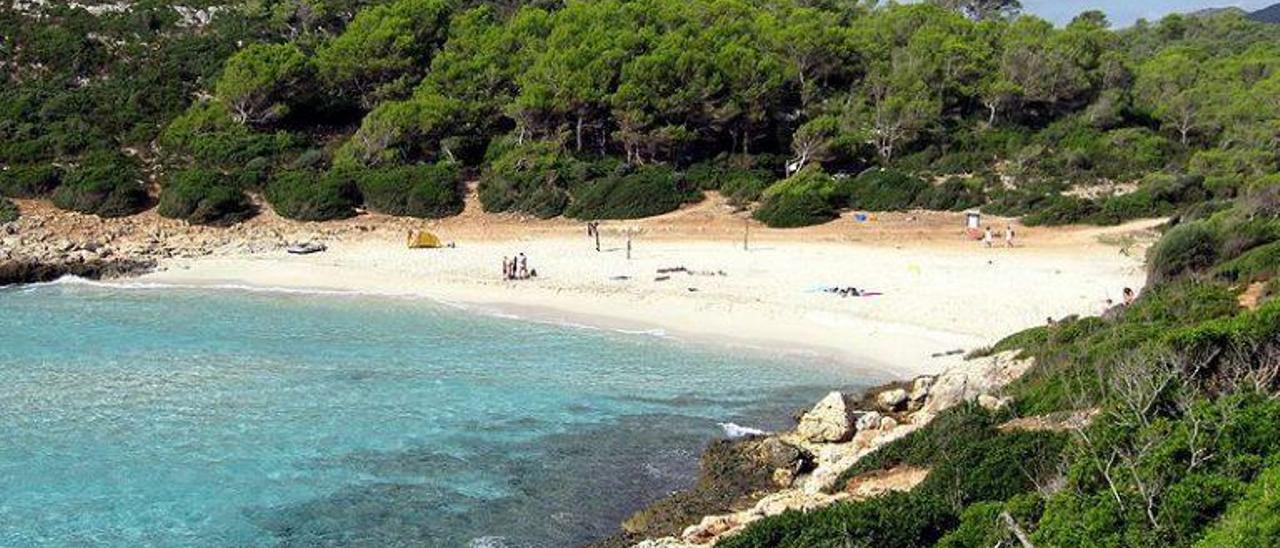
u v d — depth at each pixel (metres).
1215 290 31.42
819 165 73.62
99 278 55.66
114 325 44.47
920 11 95.25
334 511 25.27
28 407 32.81
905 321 42.94
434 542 23.61
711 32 82.50
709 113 76.38
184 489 26.52
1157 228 62.69
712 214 69.25
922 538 18.62
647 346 40.59
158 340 41.69
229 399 33.69
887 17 96.06
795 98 82.56
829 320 43.69
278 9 93.00
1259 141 74.69
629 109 74.50
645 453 28.80
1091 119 81.94
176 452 28.97
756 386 35.22
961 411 25.53
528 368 37.50
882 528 18.52
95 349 40.22
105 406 32.97
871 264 54.75
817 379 36.00
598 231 65.56
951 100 83.81
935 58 84.12
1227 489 16.27
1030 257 56.25
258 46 80.25
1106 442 19.17
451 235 65.88
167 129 76.75
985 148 79.12
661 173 72.06
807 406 32.88
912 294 47.22
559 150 74.75
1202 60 104.38
